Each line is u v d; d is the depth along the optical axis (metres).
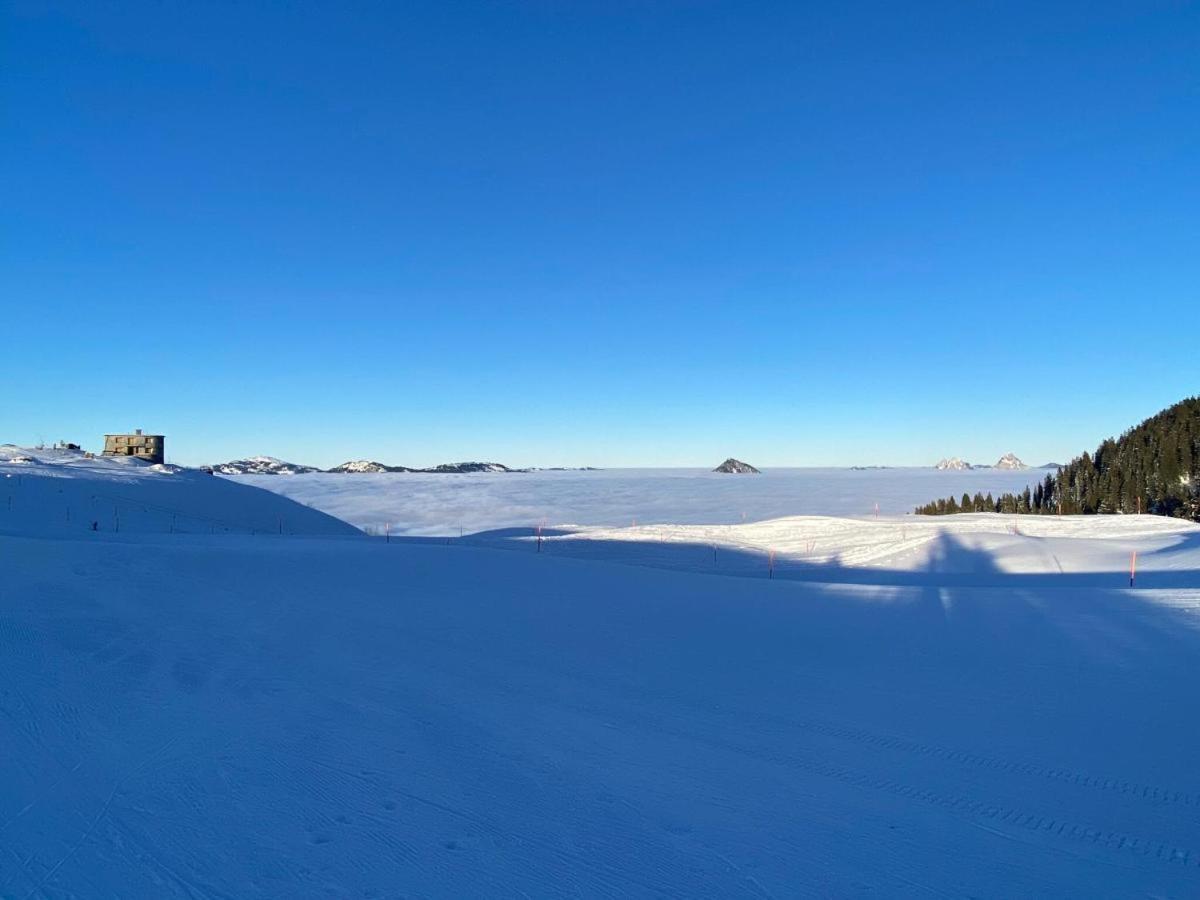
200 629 11.65
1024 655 11.01
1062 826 5.35
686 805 5.60
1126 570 24.48
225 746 6.56
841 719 7.93
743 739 7.24
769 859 4.75
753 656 11.11
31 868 4.36
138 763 6.09
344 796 5.57
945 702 8.60
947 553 29.39
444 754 6.57
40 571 16.19
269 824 5.05
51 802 5.29
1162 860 4.85
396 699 8.30
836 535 41.47
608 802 5.61
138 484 53.72
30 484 44.94
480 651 10.97
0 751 6.21
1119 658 10.69
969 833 5.21
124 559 18.47
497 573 19.62
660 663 10.55
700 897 4.26
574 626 13.18
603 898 4.22
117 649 10.05
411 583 17.48
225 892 4.15
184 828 4.95
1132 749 7.00
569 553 36.78
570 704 8.34
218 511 52.84
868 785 6.08
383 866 4.51
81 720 7.10
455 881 4.36
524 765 6.37
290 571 18.31
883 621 14.03
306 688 8.62
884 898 4.31
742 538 43.38
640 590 17.70
